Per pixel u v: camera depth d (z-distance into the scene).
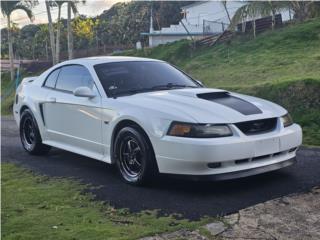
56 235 3.79
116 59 6.21
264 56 18.75
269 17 24.61
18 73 34.69
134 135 5.03
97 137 5.61
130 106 5.15
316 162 5.96
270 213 4.21
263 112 5.00
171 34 42.28
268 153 4.86
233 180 5.25
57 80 6.57
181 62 25.64
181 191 4.92
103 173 5.81
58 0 32.34
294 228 3.89
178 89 5.68
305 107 9.24
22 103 7.09
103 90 5.61
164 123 4.76
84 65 6.14
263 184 5.07
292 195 4.68
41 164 6.41
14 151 7.38
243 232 3.82
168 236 3.75
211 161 4.53
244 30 24.75
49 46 55.47
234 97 5.35
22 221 4.13
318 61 15.15
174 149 4.64
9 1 32.62
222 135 4.62
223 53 22.22
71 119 6.03
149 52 29.69
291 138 5.09
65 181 5.48
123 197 4.79
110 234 3.79
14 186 5.33
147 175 4.97
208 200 4.60
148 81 5.83
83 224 4.05
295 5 23.72
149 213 4.29
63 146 6.27
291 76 13.21
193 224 3.97
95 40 56.81
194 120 4.63
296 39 20.19
